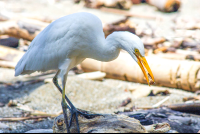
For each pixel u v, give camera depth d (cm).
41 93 811
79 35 525
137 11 1600
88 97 797
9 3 1661
